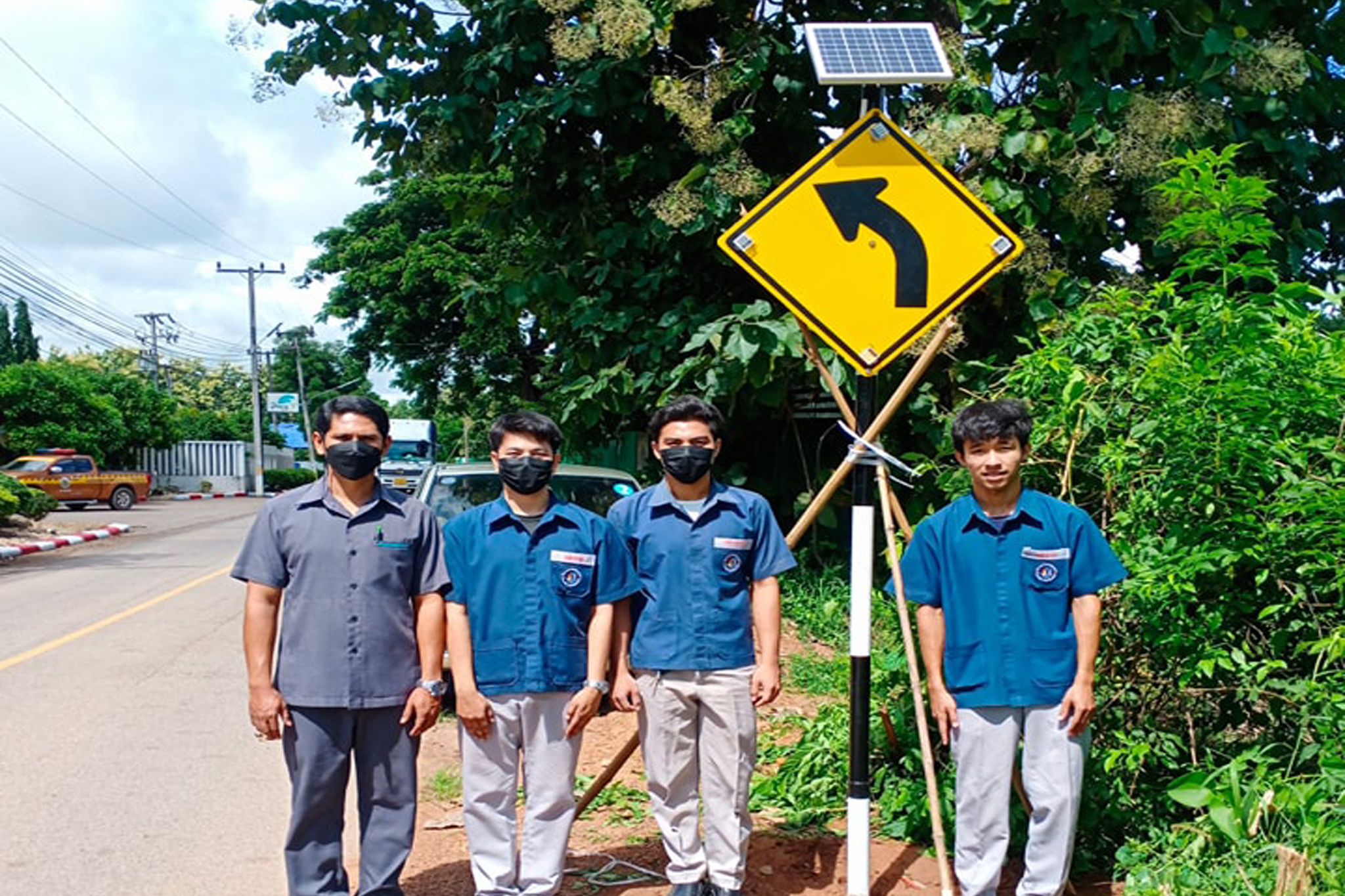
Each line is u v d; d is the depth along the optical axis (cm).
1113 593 431
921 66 388
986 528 369
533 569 388
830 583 931
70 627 1050
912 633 441
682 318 858
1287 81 689
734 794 392
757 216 389
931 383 768
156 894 431
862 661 388
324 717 376
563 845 393
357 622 377
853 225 391
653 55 852
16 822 508
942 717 375
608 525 399
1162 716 446
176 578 1462
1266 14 709
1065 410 443
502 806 390
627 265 905
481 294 945
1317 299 524
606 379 864
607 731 664
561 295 903
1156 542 418
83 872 452
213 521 2770
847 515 982
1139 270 776
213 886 439
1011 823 435
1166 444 411
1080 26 701
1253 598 408
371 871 382
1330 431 411
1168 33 723
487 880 387
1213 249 472
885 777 490
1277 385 402
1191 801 371
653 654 395
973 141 687
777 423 988
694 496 402
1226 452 395
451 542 396
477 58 864
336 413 379
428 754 628
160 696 756
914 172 392
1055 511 368
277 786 563
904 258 392
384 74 883
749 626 400
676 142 886
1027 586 363
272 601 379
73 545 2030
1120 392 447
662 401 821
